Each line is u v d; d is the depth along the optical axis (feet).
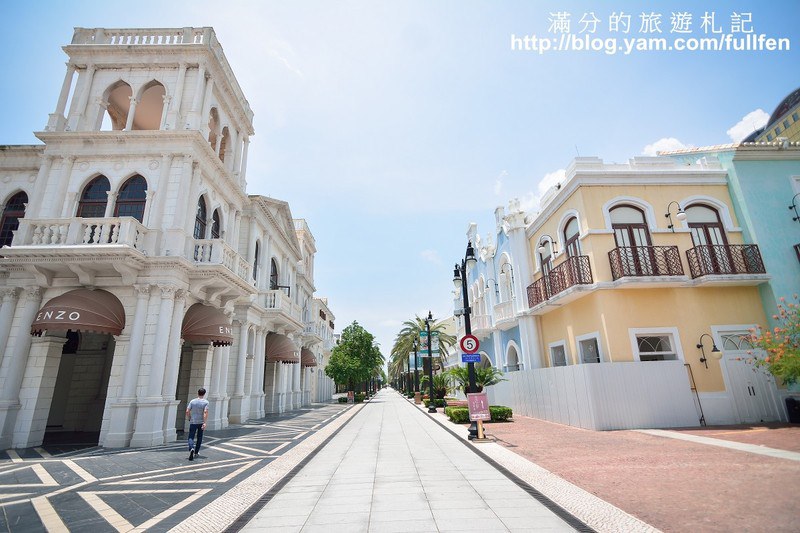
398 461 28.55
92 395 53.67
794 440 29.04
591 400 39.29
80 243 40.06
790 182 47.85
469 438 37.09
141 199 45.09
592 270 44.98
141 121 60.95
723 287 44.93
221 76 53.78
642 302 43.75
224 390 53.72
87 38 49.96
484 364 90.94
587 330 46.70
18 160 48.85
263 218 71.10
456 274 44.32
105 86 49.14
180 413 51.11
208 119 50.78
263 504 18.90
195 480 24.06
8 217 47.73
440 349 121.80
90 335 55.62
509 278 71.82
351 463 28.19
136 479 24.49
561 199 52.34
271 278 81.30
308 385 114.73
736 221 47.34
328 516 17.02
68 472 26.71
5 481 24.40
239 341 60.64
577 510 16.84
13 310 40.55
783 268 44.24
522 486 20.97
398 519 16.42
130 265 39.63
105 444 36.52
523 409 57.31
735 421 39.40
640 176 47.96
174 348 41.93
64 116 47.14
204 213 51.67
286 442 39.06
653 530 14.38
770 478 19.88
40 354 39.81
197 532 15.47
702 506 16.56
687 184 48.26
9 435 37.17
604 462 25.61
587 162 49.11
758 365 38.63
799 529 13.75
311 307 118.32
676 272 43.68
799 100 135.03
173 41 50.72
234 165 62.03
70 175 45.16
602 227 46.06
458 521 16.01
